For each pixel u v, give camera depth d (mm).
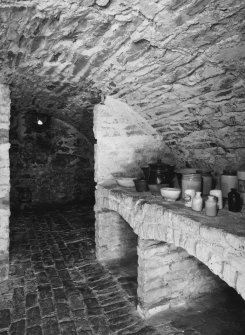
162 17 1670
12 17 1832
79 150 6906
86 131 6316
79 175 6973
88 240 4473
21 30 2014
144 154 3730
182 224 1962
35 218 5723
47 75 3143
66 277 3242
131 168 3711
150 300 2484
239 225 1739
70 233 4816
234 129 2379
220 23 1559
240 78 1871
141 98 2965
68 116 5602
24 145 6293
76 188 6977
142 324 2375
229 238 1564
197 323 2377
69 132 6734
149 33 1866
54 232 4867
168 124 3154
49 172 6617
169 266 2566
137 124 3654
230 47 1678
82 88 3434
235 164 2691
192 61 1976
